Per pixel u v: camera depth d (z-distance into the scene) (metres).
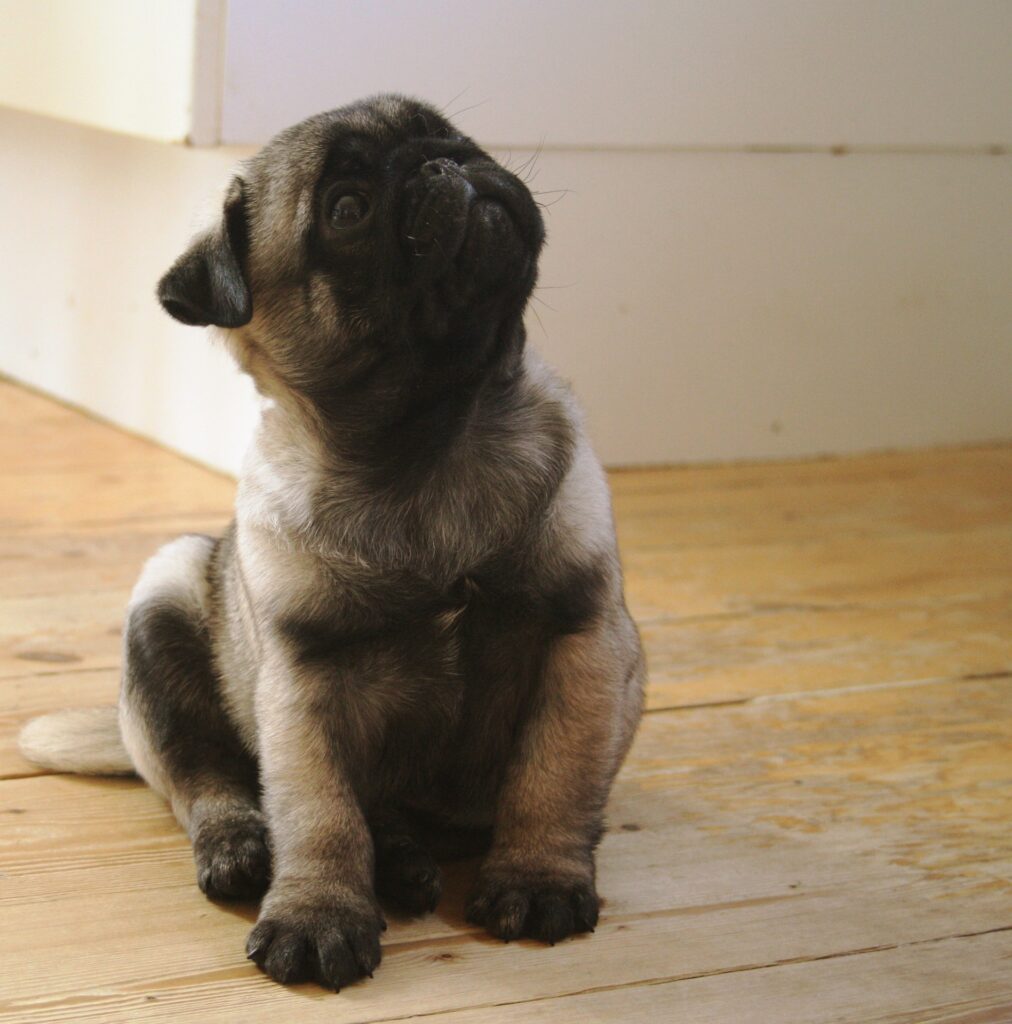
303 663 0.84
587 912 0.83
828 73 1.36
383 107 0.86
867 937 0.83
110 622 1.10
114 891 0.86
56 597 1.12
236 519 0.88
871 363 1.48
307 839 0.83
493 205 0.82
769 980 0.81
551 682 0.85
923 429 1.52
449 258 0.81
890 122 1.40
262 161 0.86
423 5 1.19
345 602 0.83
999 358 1.53
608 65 1.26
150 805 0.92
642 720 1.00
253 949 0.81
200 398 1.38
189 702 0.91
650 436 1.41
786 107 1.35
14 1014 0.78
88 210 1.49
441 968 0.81
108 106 1.21
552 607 0.84
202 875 0.85
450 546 0.83
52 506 1.26
